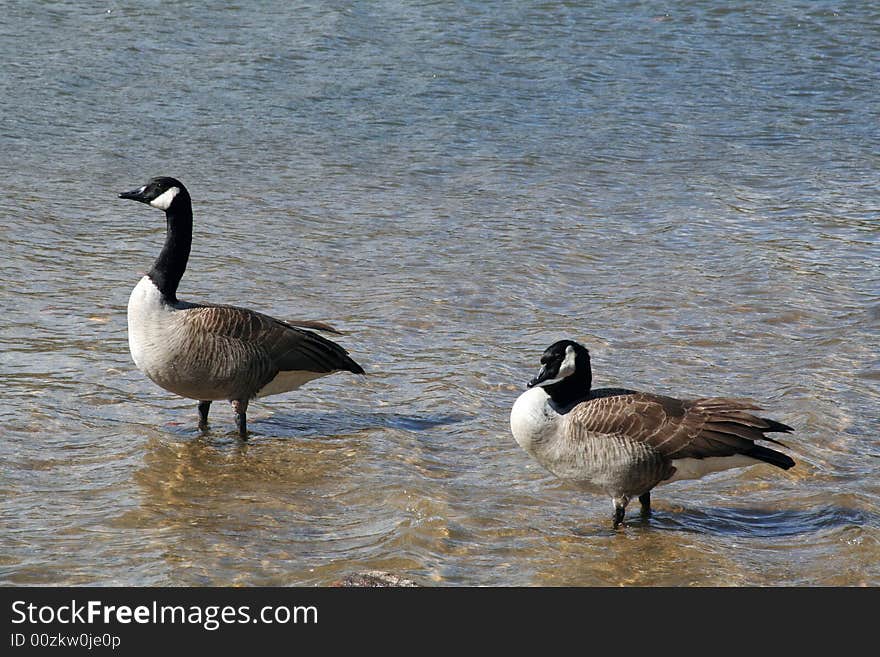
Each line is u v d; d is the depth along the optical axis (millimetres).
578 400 10438
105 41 31250
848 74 31531
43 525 10117
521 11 36250
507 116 27453
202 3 35406
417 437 12406
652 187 22906
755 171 24031
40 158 22859
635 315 16188
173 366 11578
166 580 9281
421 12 35562
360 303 16438
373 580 9398
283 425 12641
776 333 15602
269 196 21438
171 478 11195
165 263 11711
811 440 12273
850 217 21078
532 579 9594
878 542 10195
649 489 10352
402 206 21266
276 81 29000
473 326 15711
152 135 24781
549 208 21438
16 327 14789
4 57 29297
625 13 36531
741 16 36469
